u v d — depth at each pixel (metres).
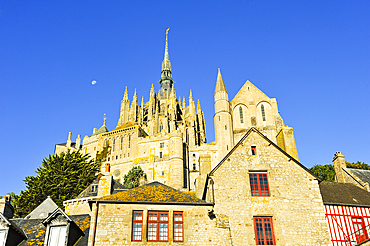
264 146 26.88
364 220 26.30
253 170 26.00
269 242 23.64
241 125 82.62
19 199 53.94
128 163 95.50
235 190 25.12
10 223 22.70
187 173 92.88
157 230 23.22
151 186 26.78
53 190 56.47
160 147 93.31
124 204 23.69
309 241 23.62
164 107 132.38
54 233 23.17
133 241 22.70
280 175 25.80
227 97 85.50
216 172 25.77
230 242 22.89
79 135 111.94
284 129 61.22
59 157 65.88
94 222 22.94
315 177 25.73
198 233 23.08
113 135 101.62
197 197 27.02
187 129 110.94
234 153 26.53
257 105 83.44
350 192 29.98
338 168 39.59
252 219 24.19
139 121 118.81
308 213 24.53
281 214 24.41
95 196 41.50
